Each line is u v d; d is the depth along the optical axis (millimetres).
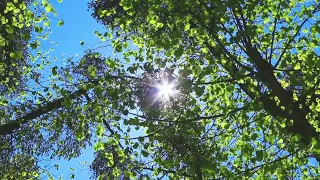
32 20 11852
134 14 9766
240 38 8164
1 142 13234
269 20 9664
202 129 9625
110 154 9781
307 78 8164
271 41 9047
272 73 8500
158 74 9266
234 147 9719
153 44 9680
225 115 8688
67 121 10617
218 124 10047
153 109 9148
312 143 7398
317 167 10008
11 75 13266
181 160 9078
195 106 9688
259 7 9516
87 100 10461
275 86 8438
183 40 9555
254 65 8734
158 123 9070
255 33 8094
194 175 8727
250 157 8195
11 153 13633
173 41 8719
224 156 8742
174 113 9242
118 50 9617
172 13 8625
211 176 8250
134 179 9281
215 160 8703
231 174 8266
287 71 8680
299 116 8258
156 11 8758
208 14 8211
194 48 9492
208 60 9055
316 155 7723
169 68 9422
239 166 9266
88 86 9648
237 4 8117
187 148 9219
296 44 10078
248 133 9375
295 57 10031
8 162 13688
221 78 9164
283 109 8391
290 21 9688
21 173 13789
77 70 11867
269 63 8586
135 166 9430
